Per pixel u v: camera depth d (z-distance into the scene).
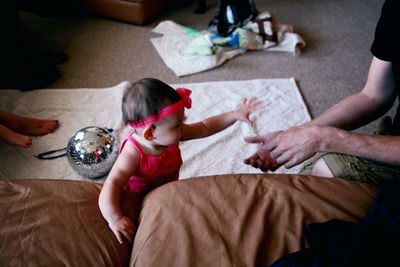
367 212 0.73
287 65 2.03
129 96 0.81
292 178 0.80
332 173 0.90
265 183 0.79
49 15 2.29
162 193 0.77
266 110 1.71
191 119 1.64
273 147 0.93
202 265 0.64
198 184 0.78
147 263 0.65
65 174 1.41
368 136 0.84
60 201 0.77
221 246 0.66
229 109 1.71
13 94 1.71
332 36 2.28
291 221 0.71
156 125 0.81
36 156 1.46
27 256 0.67
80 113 1.64
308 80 1.93
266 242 0.68
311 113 1.73
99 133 1.31
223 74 1.93
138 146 0.89
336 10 2.56
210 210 0.72
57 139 1.53
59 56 1.92
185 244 0.67
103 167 1.32
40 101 1.69
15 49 1.96
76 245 0.70
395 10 0.82
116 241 0.73
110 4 2.17
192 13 2.44
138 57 2.01
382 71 0.91
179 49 2.05
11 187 0.79
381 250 0.61
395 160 0.82
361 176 0.87
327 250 0.63
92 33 2.17
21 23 2.21
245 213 0.71
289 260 0.62
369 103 0.97
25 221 0.72
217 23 2.15
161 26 2.22
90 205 0.79
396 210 0.66
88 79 1.84
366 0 2.69
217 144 1.53
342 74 1.98
